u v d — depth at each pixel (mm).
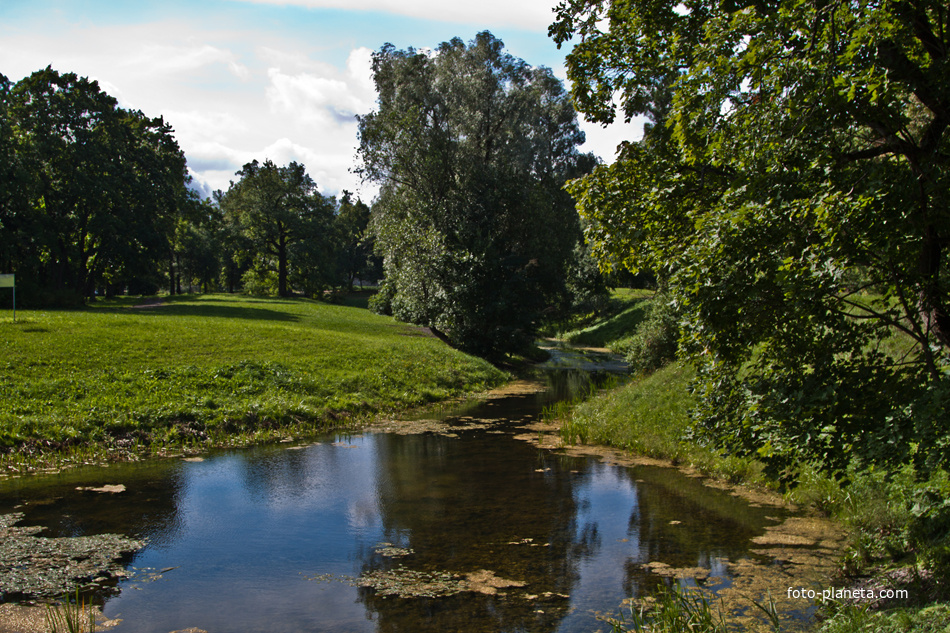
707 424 7332
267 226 77750
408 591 6508
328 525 8641
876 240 5266
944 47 5891
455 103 35125
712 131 6777
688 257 6605
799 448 6312
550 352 46094
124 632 5555
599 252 9039
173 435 14070
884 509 7734
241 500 9797
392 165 33344
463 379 25609
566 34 8969
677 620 5312
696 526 8547
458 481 11000
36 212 43969
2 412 13234
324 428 16344
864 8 5375
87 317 27547
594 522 8727
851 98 5285
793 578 6691
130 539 7992
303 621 5812
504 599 6305
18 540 7805
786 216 5727
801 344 6367
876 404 5934
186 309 44438
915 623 4699
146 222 51562
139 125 55656
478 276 31719
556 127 40844
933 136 5945
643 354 22109
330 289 93188
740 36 6539
